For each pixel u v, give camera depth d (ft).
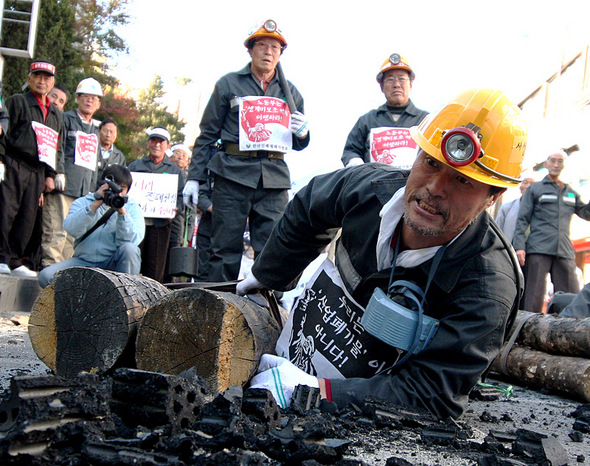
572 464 8.59
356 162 21.53
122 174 20.61
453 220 9.20
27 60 55.21
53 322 11.14
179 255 18.94
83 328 10.94
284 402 9.52
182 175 33.35
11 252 26.58
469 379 9.61
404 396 9.62
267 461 6.80
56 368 11.07
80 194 28.89
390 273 10.06
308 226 11.53
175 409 7.26
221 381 10.21
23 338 17.74
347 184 10.90
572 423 11.94
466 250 9.71
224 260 19.56
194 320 10.36
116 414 7.20
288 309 14.33
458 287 9.75
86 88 29.30
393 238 10.09
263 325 10.96
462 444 8.75
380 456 7.92
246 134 19.29
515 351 17.46
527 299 30.81
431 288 9.86
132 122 99.45
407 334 9.62
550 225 30.50
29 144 25.63
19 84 55.21
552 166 30.73
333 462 6.92
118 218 19.86
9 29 35.19
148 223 31.40
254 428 7.35
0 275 24.27
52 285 11.19
